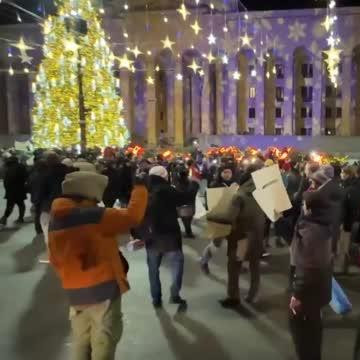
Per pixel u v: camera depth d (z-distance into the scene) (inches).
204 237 500.4
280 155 713.6
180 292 325.1
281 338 249.8
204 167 796.0
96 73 912.9
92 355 169.5
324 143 1729.8
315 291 216.1
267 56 2103.8
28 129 2311.8
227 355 230.2
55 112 898.7
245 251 293.7
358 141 1710.1
